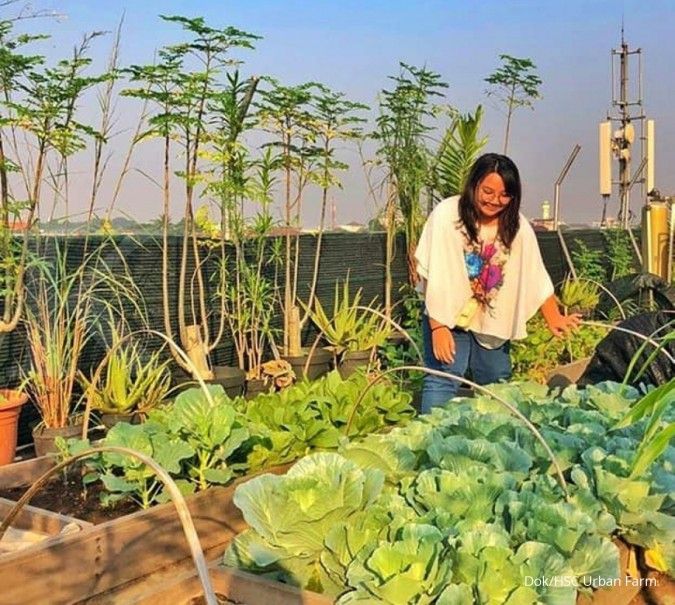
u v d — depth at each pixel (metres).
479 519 2.17
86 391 4.58
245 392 6.24
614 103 13.43
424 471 2.37
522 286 4.34
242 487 2.20
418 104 8.35
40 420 4.93
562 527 2.05
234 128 6.00
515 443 2.59
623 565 2.43
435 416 3.16
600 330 8.17
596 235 13.01
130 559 2.60
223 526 2.93
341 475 2.18
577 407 3.37
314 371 6.96
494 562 1.84
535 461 2.67
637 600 2.47
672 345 4.81
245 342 6.49
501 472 2.41
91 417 4.84
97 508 3.12
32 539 2.88
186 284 6.22
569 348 7.48
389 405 4.00
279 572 2.13
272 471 3.31
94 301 5.31
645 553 2.52
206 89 5.53
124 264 5.41
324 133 6.87
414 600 1.79
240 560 2.18
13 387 4.77
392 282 8.78
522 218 4.27
